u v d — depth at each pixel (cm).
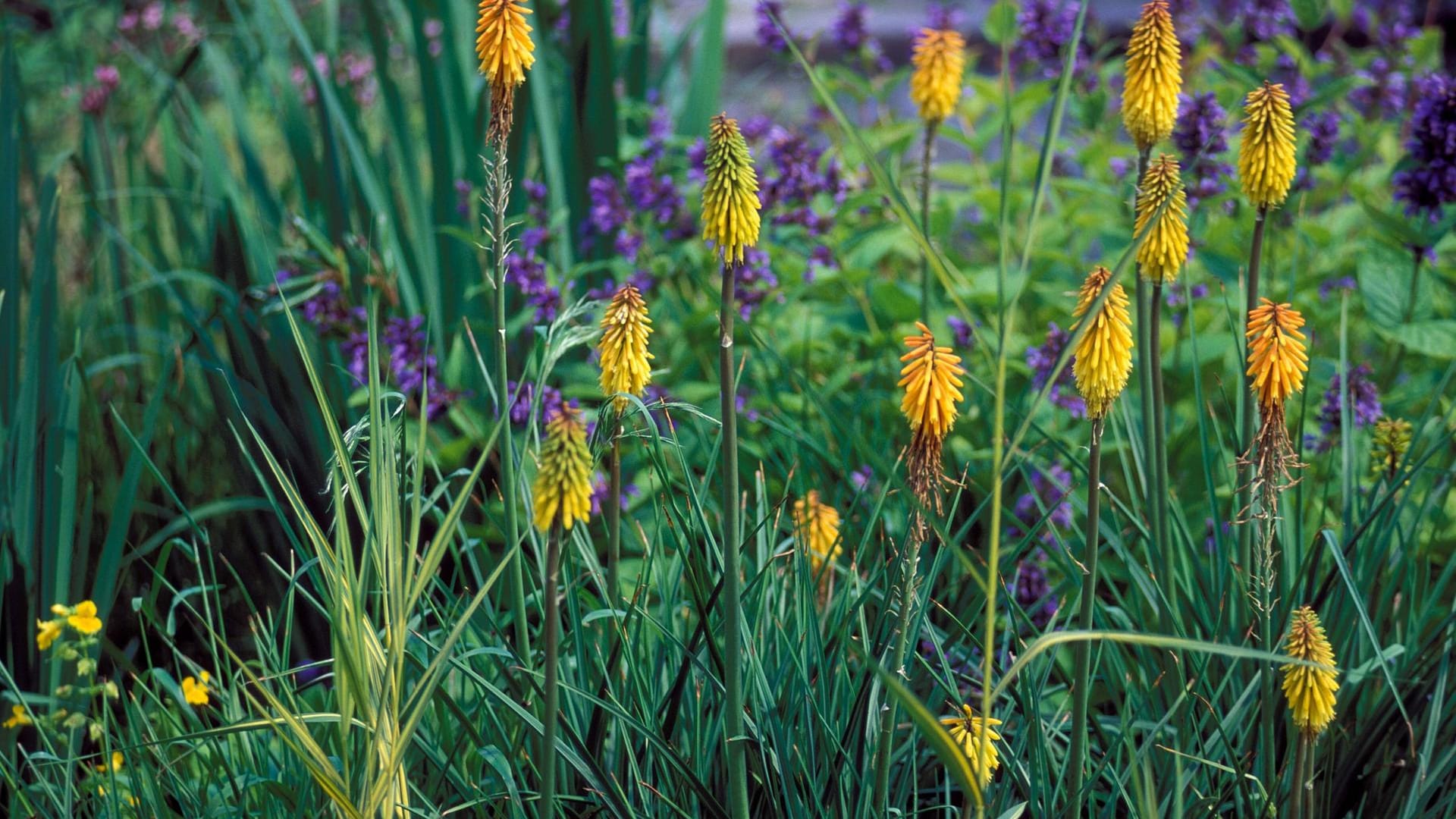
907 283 465
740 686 215
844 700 264
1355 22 579
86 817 299
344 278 425
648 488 374
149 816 279
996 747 239
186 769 308
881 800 225
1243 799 256
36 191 486
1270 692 253
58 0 652
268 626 380
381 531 219
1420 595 321
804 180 447
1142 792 232
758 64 1087
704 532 264
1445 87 390
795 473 353
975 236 557
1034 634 279
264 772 281
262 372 393
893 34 1184
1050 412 383
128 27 692
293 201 568
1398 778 281
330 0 549
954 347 413
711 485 355
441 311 496
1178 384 420
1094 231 501
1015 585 326
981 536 374
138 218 584
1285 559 283
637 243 441
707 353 430
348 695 221
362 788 230
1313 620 223
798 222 450
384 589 225
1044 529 337
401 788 232
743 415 390
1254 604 258
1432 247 409
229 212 444
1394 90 502
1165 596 282
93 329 492
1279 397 232
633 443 399
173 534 402
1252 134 257
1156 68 257
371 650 225
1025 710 258
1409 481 296
